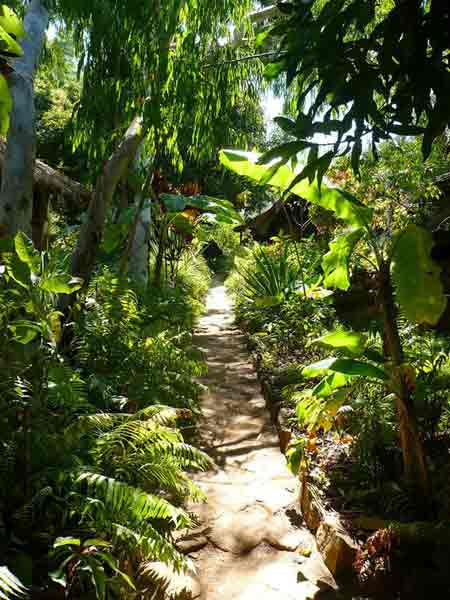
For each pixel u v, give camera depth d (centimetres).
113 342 430
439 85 133
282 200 179
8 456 257
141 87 459
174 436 294
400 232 275
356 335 289
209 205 762
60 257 537
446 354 355
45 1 452
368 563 241
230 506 325
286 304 691
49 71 746
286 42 152
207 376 615
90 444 298
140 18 411
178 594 242
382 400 344
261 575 260
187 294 971
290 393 436
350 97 142
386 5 296
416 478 279
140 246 769
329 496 306
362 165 413
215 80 493
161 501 237
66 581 224
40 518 252
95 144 527
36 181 693
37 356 266
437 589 229
